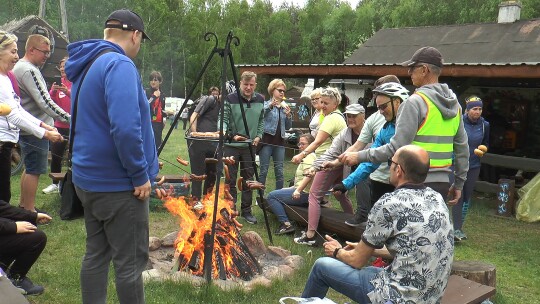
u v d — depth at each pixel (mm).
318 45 43969
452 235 2520
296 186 5906
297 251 4934
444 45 13375
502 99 10953
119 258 2656
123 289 2656
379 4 38156
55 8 33406
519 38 12297
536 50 11516
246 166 6031
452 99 3508
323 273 2990
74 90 2639
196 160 6309
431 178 3479
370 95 14133
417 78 3596
